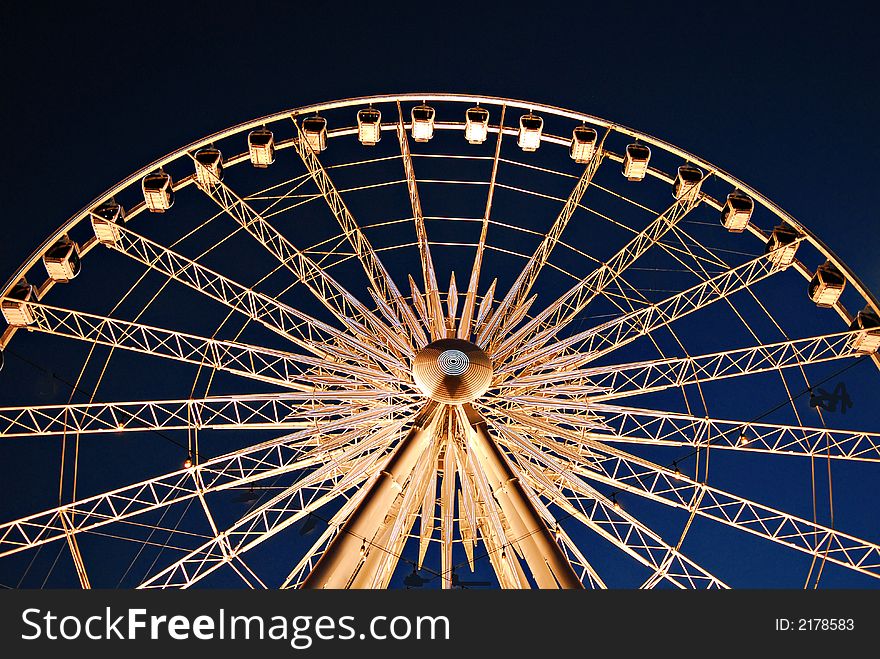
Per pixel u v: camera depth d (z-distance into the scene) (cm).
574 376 2448
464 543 2467
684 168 2875
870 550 2445
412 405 2427
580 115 2888
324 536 2380
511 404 2491
